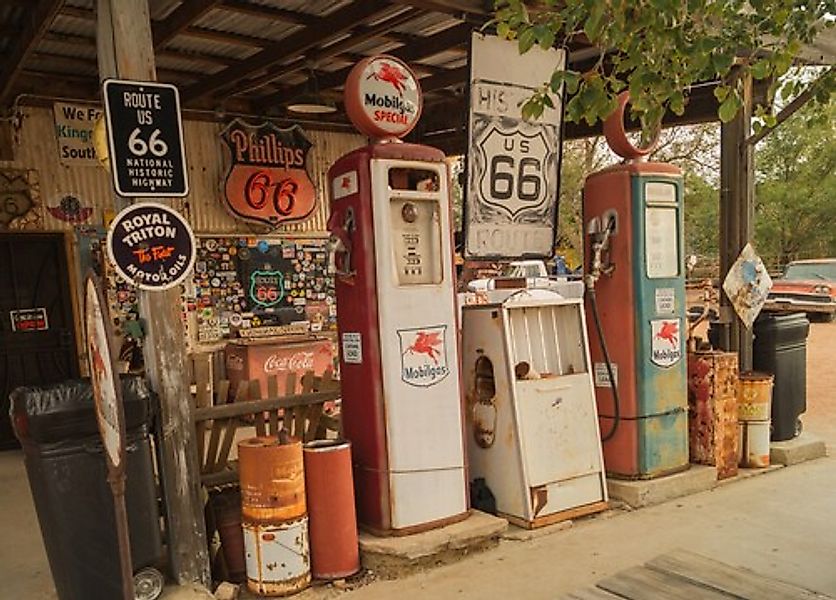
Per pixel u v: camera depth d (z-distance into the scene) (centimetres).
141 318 311
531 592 304
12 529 411
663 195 420
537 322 394
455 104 754
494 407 383
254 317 725
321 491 315
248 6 468
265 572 305
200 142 691
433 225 348
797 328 503
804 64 446
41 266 626
